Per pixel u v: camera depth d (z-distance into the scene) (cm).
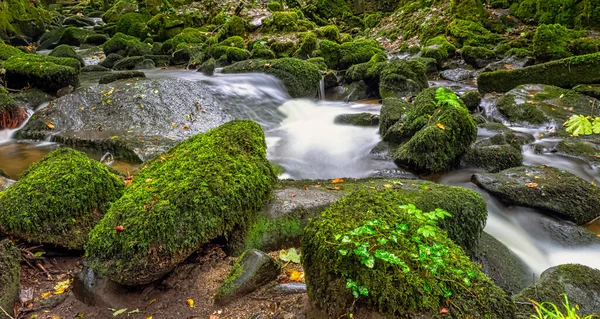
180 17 1666
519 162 527
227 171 306
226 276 277
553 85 835
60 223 292
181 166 311
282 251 313
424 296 189
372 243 206
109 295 256
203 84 805
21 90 773
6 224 283
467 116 535
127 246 250
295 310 238
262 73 959
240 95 825
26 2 1947
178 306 253
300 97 955
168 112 677
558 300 257
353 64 1120
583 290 266
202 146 338
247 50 1239
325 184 408
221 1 1777
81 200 300
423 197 331
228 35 1409
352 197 261
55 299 260
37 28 1869
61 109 658
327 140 664
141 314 248
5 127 646
